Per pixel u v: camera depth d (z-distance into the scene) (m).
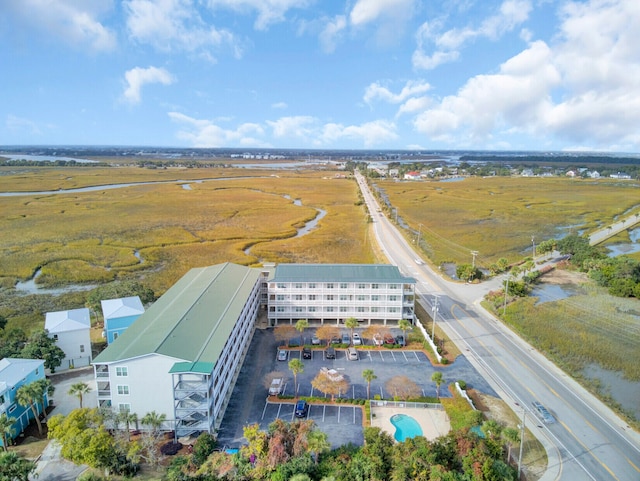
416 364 84.06
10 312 104.50
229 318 79.38
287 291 99.38
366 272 103.19
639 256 152.12
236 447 60.03
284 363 84.25
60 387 74.25
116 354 63.59
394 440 61.69
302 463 52.62
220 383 67.88
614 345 90.56
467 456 53.00
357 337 93.12
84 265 138.50
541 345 90.56
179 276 129.38
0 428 57.06
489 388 75.06
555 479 54.19
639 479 54.59
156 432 62.59
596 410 68.88
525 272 137.62
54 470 56.25
